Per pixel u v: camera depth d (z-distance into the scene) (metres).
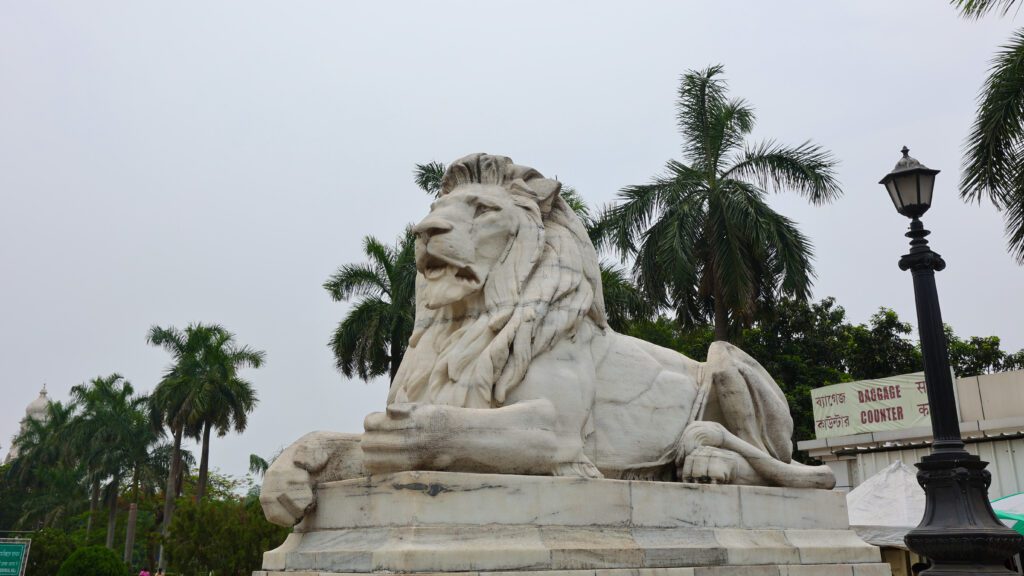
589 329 4.03
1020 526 7.39
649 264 12.95
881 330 20.92
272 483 3.49
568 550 3.17
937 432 5.32
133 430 34.91
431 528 2.96
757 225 12.41
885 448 13.60
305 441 3.61
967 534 4.83
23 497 47.19
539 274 3.83
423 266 3.77
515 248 3.82
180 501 19.11
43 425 44.62
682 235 12.31
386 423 3.18
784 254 12.60
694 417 4.36
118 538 39.25
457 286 3.68
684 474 4.08
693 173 12.92
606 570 3.20
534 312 3.67
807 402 18.88
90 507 42.69
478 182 3.95
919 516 8.32
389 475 3.14
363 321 15.80
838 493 4.46
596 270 4.16
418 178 14.42
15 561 16.28
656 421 4.16
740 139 13.40
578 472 3.53
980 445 12.47
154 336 27.12
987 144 8.34
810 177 12.55
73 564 17.34
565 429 3.62
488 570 2.95
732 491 3.95
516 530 3.15
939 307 5.55
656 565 3.40
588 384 3.82
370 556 2.94
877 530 8.23
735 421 4.50
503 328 3.62
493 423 3.27
